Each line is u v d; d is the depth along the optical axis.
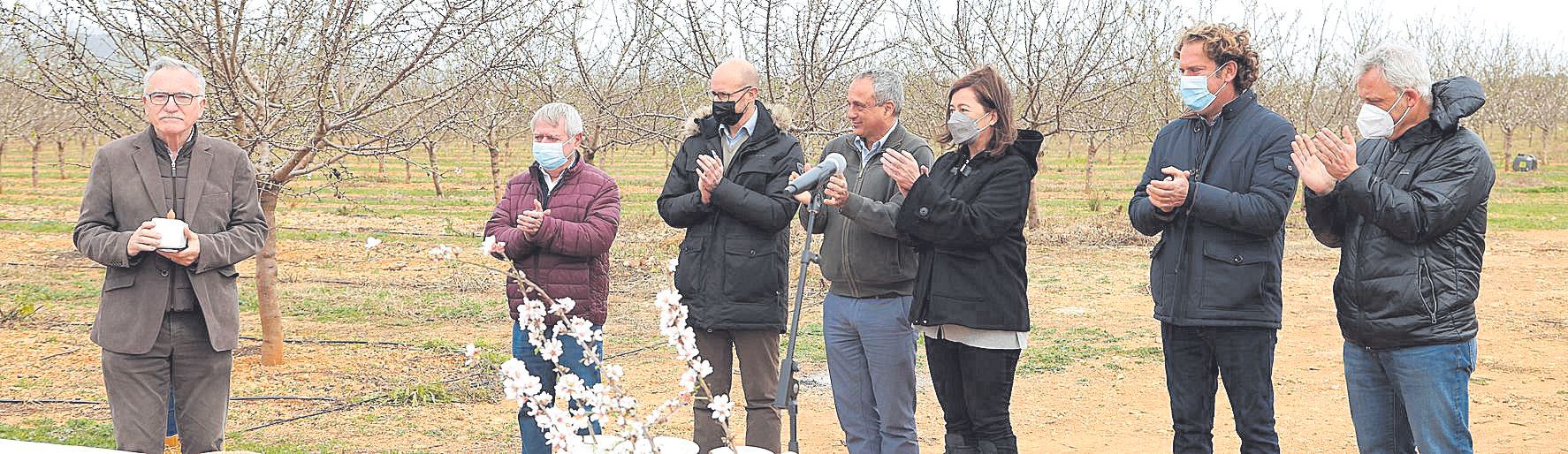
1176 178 3.59
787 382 3.38
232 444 6.07
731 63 4.56
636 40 11.52
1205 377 3.87
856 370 4.43
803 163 4.58
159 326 4.23
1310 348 9.05
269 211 8.10
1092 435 6.36
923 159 4.34
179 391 4.40
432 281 13.05
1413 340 3.56
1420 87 3.50
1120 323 10.25
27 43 6.79
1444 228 3.47
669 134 11.66
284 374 7.98
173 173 4.33
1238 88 3.76
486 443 6.17
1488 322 10.34
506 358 8.45
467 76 7.86
